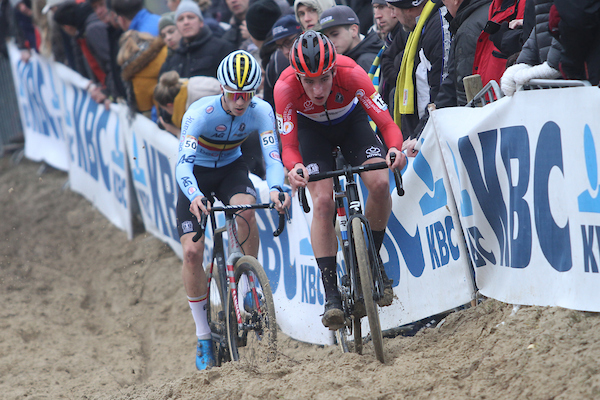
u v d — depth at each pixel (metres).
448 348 9.62
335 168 11.45
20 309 19.27
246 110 12.05
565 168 8.62
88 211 27.91
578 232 8.48
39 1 29.77
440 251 11.29
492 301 10.26
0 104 37.97
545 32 9.43
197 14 18.69
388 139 10.39
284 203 10.92
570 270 8.67
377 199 10.43
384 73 14.09
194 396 9.80
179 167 11.46
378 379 9.00
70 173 30.66
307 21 15.08
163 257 21.69
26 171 34.34
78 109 28.50
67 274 22.88
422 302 11.84
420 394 8.43
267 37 16.33
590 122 8.18
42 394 13.35
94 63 25.23
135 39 21.33
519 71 9.31
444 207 11.04
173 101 18.09
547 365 7.93
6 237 26.47
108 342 17.27
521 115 9.27
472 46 11.34
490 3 11.38
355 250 9.83
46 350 16.33
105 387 14.03
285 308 15.15
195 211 10.83
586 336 8.07
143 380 14.86
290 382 9.30
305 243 14.09
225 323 11.74
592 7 8.20
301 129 11.24
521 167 9.38
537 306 9.23
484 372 8.48
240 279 11.34
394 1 12.74
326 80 9.85
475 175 10.27
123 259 22.52
